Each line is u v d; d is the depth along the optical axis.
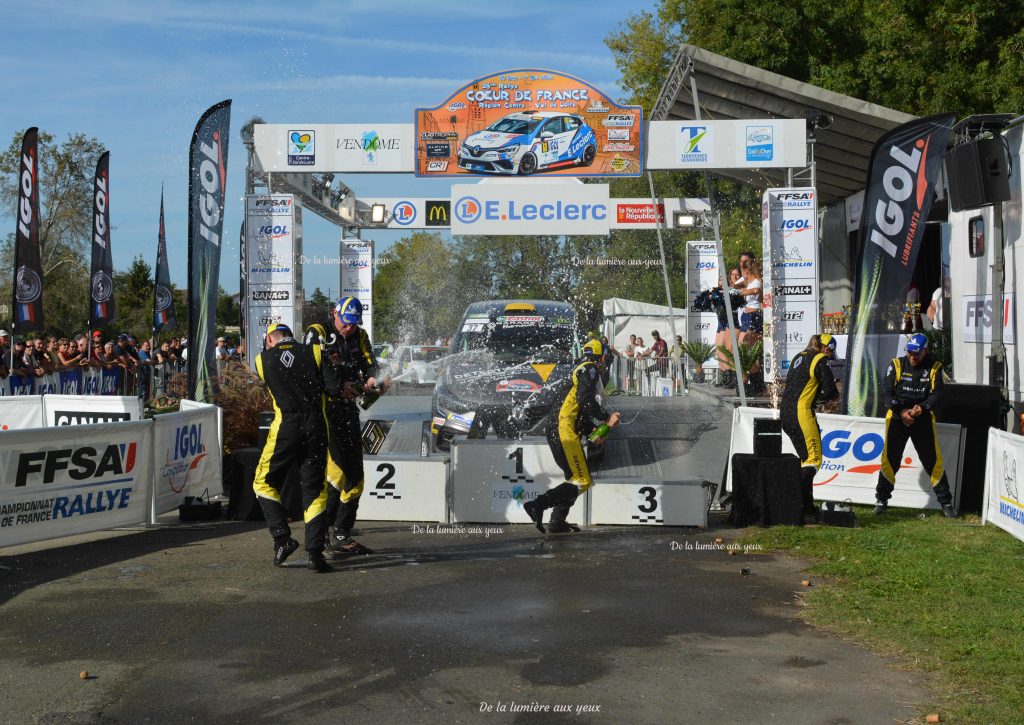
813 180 12.64
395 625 5.44
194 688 4.43
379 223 19.41
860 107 13.46
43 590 6.28
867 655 4.92
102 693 4.37
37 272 14.57
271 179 13.12
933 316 16.00
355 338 7.70
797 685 4.48
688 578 6.64
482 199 13.39
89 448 7.90
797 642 5.15
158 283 17.06
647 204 18.42
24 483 7.33
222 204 12.55
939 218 15.77
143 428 8.53
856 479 9.81
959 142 11.04
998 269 10.67
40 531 7.47
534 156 12.89
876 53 24.66
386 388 7.86
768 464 8.60
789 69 26.97
